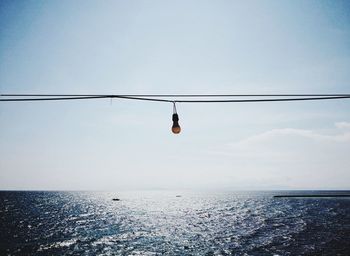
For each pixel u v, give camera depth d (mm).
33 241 38000
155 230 48156
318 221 56719
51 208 89812
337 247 32688
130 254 31047
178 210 89250
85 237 41281
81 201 132125
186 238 40562
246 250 32594
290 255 29828
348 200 124312
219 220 62156
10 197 157250
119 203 123562
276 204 109875
